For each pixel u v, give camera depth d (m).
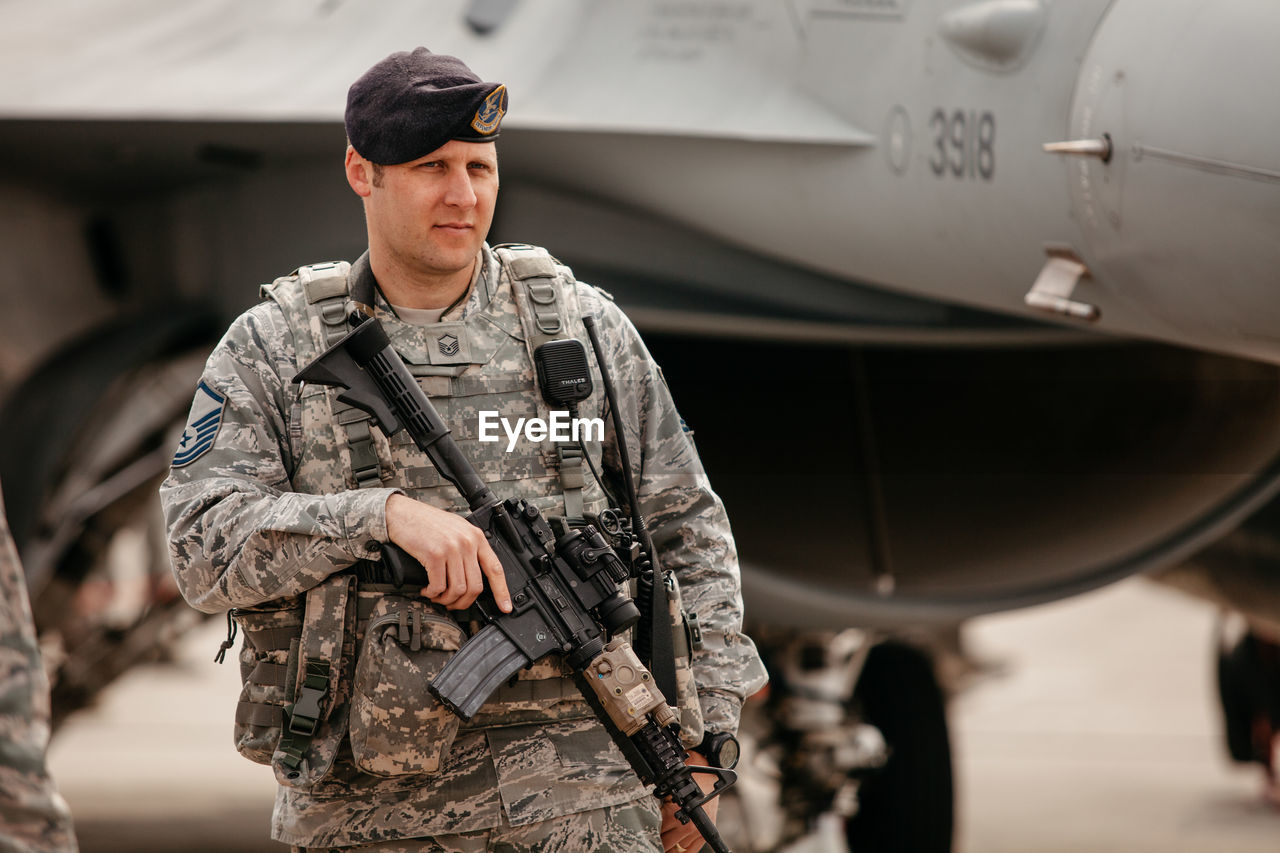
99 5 14.87
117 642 17.17
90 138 13.03
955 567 14.11
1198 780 25.47
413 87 6.18
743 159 11.51
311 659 6.25
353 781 6.33
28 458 13.77
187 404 14.91
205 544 6.21
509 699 6.34
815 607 13.29
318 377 6.30
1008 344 13.10
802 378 14.62
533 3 12.61
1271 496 14.07
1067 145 8.87
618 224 12.51
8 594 4.89
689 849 6.91
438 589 6.03
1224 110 8.14
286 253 13.40
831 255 11.60
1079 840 21.06
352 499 6.12
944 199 10.29
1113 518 14.23
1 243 13.84
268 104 12.34
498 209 12.45
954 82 10.03
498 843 6.31
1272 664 22.58
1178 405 14.16
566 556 6.36
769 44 11.41
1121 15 8.87
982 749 28.69
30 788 4.84
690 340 14.52
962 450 14.68
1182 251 8.68
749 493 14.27
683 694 6.63
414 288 6.57
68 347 14.27
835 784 14.94
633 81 11.81
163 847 20.81
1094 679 37.19
